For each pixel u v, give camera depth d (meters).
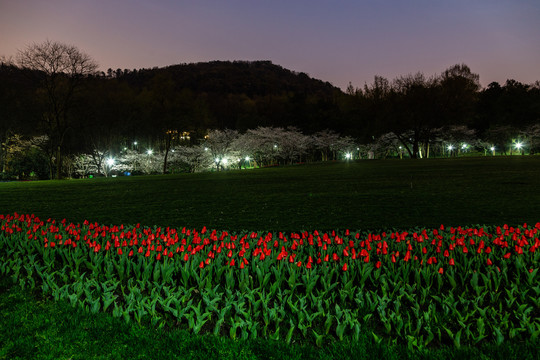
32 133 58.84
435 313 5.02
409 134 66.88
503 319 4.58
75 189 25.02
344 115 80.19
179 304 5.12
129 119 59.75
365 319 4.78
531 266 6.60
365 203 15.98
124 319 4.94
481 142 72.44
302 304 5.02
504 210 13.59
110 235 9.50
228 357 4.07
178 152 64.12
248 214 14.22
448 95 60.84
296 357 4.02
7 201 19.38
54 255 7.57
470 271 6.25
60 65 45.06
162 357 4.13
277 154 71.25
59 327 4.81
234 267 6.78
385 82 68.88
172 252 7.39
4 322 4.96
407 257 6.25
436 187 20.55
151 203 17.84
